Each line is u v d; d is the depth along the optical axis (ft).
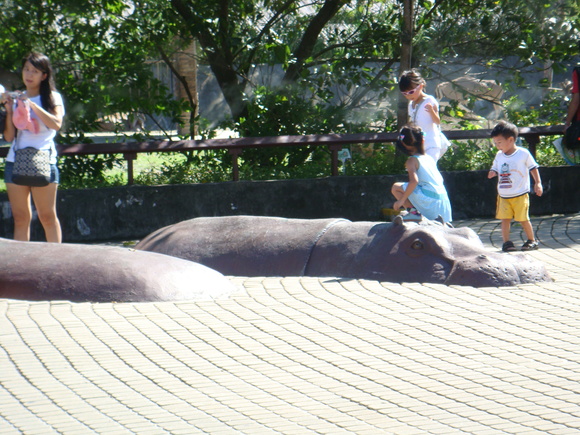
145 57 58.49
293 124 58.29
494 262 30.01
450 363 20.97
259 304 27.12
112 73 55.21
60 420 17.22
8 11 54.39
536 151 57.72
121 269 28.07
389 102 60.13
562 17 59.00
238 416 17.48
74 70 55.98
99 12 55.52
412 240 30.76
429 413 17.57
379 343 22.72
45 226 36.63
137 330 23.94
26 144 35.19
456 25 60.03
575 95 51.67
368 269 30.78
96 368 20.59
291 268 32.19
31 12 53.67
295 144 50.78
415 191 36.42
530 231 39.22
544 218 50.42
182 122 58.13
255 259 32.94
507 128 38.68
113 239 48.24
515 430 16.56
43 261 28.58
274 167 56.13
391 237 31.30
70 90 55.06
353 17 62.49
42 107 35.32
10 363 20.94
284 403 18.25
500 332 23.72
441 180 36.88
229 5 58.80
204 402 18.33
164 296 27.76
